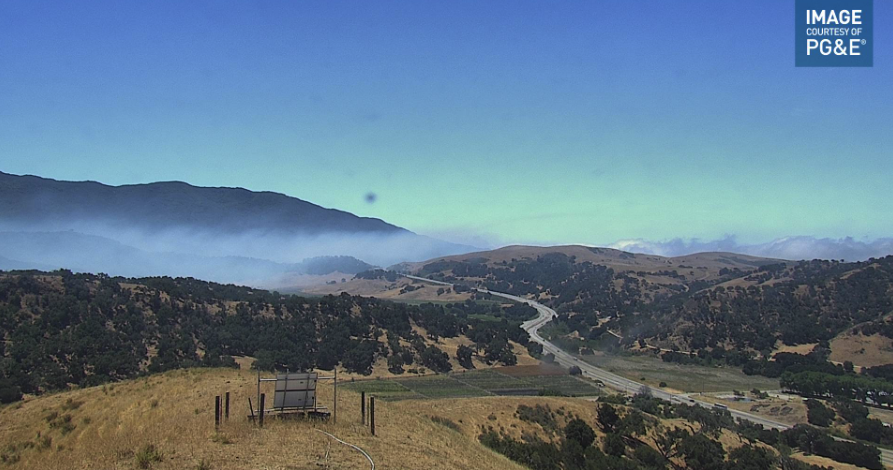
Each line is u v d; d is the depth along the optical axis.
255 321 123.56
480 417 64.19
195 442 19.89
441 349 147.75
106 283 111.00
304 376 26.22
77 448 22.00
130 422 27.11
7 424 31.61
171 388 35.38
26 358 77.81
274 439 20.91
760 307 176.25
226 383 36.91
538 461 50.25
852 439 92.06
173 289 121.69
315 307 142.12
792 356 143.00
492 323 185.88
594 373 145.62
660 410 94.56
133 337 95.56
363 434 23.55
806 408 105.94
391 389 111.94
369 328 144.62
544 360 157.38
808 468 68.88
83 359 82.12
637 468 53.69
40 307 92.75
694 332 171.88
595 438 63.31
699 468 60.34
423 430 29.14
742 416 105.62
